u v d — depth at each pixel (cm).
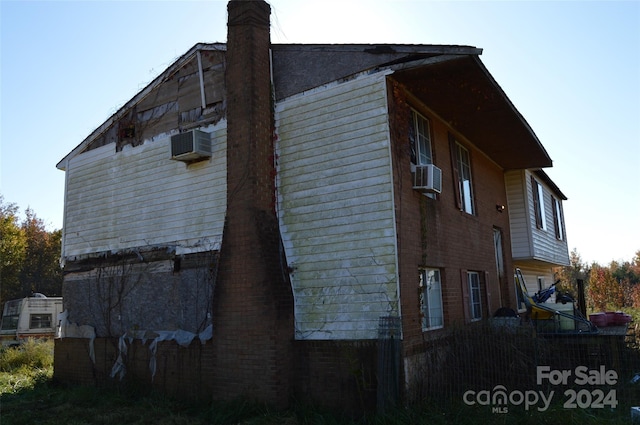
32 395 1137
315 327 877
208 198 1054
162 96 1184
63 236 1339
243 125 949
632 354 924
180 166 1116
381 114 865
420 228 926
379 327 807
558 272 4331
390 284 820
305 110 951
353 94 900
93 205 1282
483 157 1417
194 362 1006
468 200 1256
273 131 980
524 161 1503
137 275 1149
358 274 849
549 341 949
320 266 890
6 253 3828
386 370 777
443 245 1023
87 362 1215
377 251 838
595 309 3491
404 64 848
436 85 923
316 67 953
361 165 873
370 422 766
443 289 1006
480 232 1288
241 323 892
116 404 1006
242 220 920
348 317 848
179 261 1080
